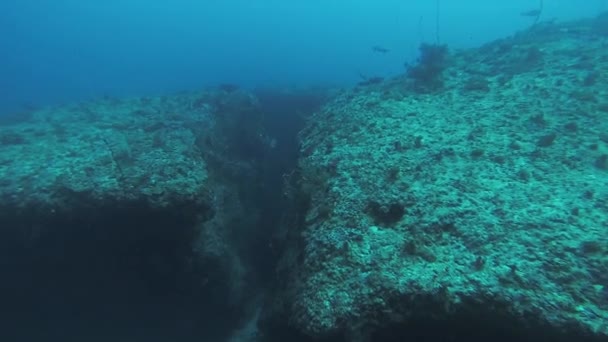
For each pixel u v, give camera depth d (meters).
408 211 6.63
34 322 9.27
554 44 13.85
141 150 9.77
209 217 8.62
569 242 5.43
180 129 11.68
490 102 10.26
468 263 5.36
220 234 9.97
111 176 8.48
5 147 10.28
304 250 6.71
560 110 9.18
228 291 9.65
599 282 4.81
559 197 6.41
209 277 9.15
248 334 9.76
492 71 12.42
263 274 11.35
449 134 8.97
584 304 4.57
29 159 9.44
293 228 8.02
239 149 14.26
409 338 5.16
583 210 6.02
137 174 8.48
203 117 13.77
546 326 4.48
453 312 4.88
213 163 11.87
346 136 9.84
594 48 12.61
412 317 5.07
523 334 4.61
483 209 6.36
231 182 12.23
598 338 4.27
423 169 7.71
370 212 6.89
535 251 5.35
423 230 6.16
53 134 11.33
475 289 4.91
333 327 5.16
